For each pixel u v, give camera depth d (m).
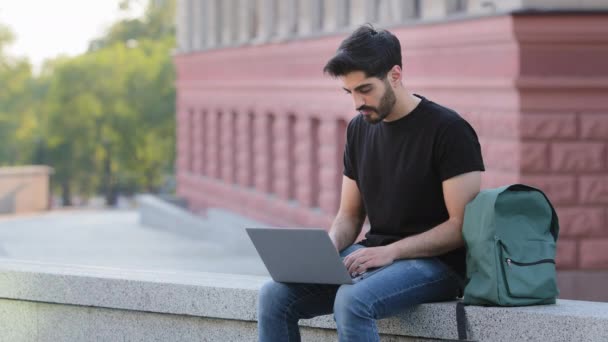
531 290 7.53
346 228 8.02
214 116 47.28
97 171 119.94
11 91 124.12
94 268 9.83
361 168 7.79
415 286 7.40
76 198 126.31
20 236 39.25
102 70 115.25
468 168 7.41
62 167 119.06
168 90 116.69
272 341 7.66
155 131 116.38
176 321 9.14
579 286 20.20
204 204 48.72
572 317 7.37
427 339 7.93
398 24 25.94
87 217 50.00
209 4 47.88
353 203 8.05
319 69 33.12
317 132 34.72
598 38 20.12
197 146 50.12
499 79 20.78
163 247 33.94
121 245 34.94
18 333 9.83
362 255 7.44
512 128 20.53
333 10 32.41
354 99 7.40
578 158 20.28
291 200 37.41
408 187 7.55
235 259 29.89
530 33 20.06
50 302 9.64
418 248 7.44
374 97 7.34
